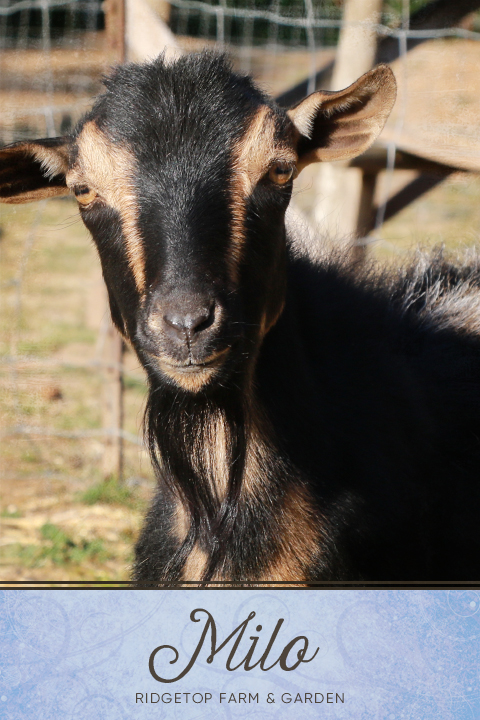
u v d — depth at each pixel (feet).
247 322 23.63
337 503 26.66
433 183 58.03
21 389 65.41
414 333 32.55
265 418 26.13
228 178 23.40
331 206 57.62
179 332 21.33
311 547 26.73
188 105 23.58
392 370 28.81
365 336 29.66
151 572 29.43
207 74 24.39
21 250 93.97
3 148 27.14
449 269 37.58
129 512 50.75
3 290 85.35
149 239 22.68
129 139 23.49
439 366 31.22
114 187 23.84
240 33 119.44
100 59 114.73
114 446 54.03
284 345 26.14
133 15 48.39
